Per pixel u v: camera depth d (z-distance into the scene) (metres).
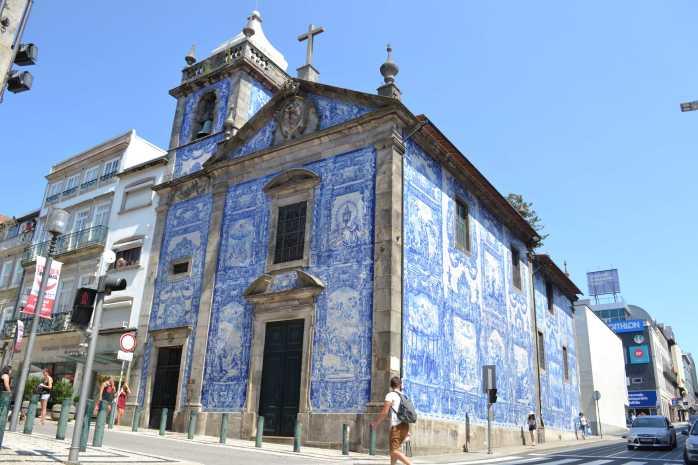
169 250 20.22
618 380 43.38
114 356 20.16
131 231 22.67
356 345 14.04
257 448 12.44
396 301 14.03
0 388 14.11
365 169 15.77
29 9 7.37
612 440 26.42
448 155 18.19
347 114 16.88
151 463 8.12
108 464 7.59
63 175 29.52
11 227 31.98
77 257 24.80
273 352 15.72
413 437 13.52
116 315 21.02
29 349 12.42
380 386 13.20
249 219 17.97
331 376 14.19
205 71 23.22
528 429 21.11
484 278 19.89
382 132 15.83
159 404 17.97
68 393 19.77
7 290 29.69
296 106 18.22
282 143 17.84
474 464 11.27
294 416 14.61
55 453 8.14
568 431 26.41
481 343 18.56
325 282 15.27
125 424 18.16
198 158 21.38
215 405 16.23
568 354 29.36
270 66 23.11
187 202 20.56
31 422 11.31
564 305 30.66
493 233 21.62
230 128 20.58
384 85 16.39
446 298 16.69
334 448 13.38
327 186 16.39
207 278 18.14
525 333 23.09
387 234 14.55
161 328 18.83
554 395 25.50
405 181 15.67
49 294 19.11
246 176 18.75
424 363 14.71
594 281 84.62
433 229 16.77
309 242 16.05
